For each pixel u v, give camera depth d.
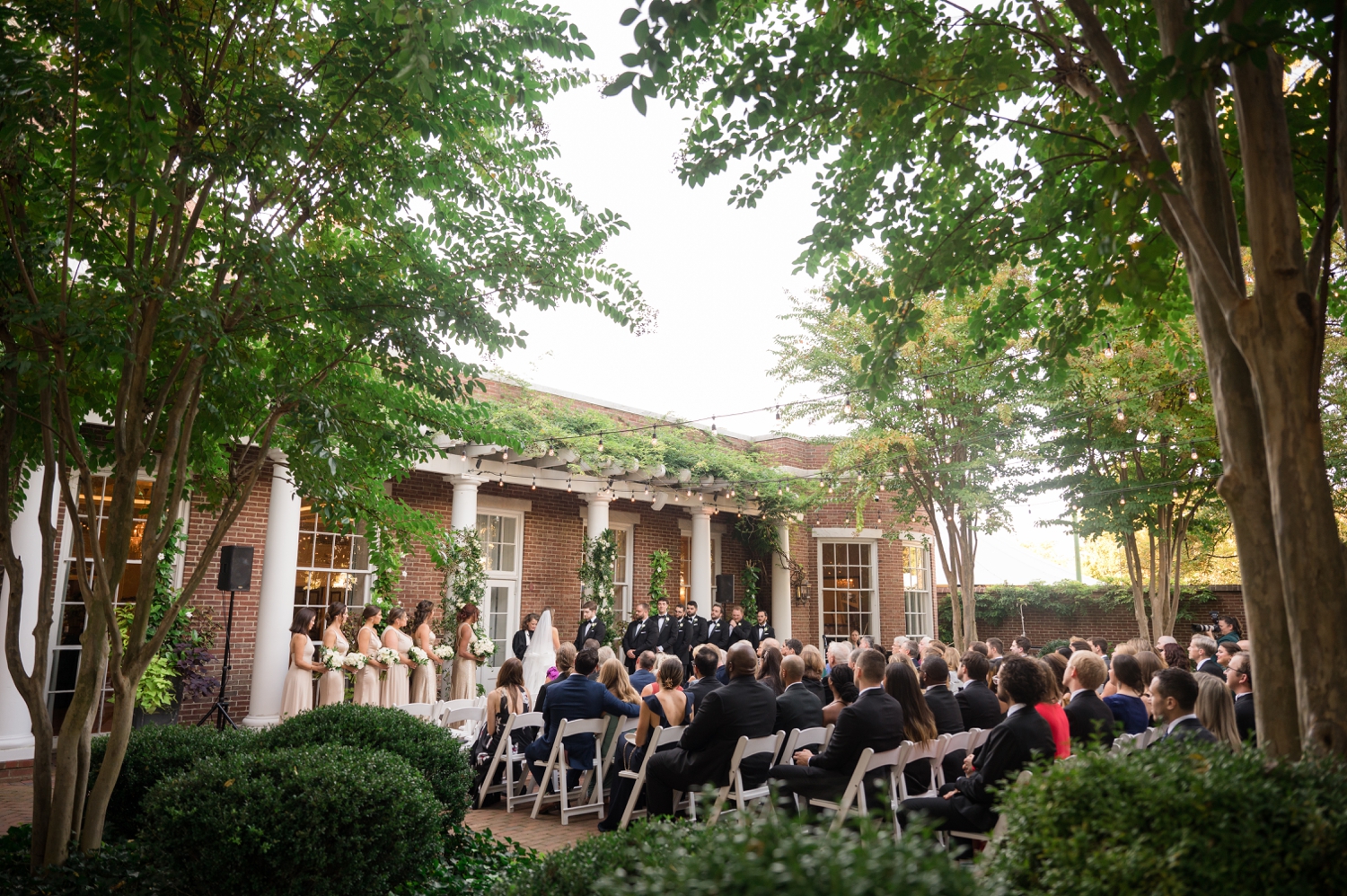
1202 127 3.72
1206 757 2.57
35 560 8.63
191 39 4.21
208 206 4.95
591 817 6.95
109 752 4.64
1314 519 2.96
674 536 17.19
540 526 14.89
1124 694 5.70
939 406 13.32
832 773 5.34
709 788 2.18
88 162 4.13
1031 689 4.49
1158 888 2.07
